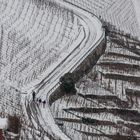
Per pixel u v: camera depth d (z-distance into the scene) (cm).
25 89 10994
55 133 9694
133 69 13075
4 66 11762
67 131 10150
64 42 13288
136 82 12531
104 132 10431
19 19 13975
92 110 11112
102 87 12000
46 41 13162
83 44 13325
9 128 9256
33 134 9306
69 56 12650
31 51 12569
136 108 11556
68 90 11412
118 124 10838
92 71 12581
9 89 10850
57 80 11538
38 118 10075
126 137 10400
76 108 11012
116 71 12762
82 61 12500
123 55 13625
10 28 13450
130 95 12038
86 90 11712
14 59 12100
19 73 11581
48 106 10612
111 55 13488
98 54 13288
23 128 9431
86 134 10225
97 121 10769
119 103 11588
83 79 12169
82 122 10612
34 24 13862
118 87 12175
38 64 12088
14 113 9900
